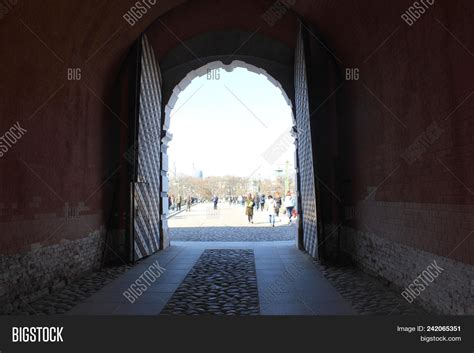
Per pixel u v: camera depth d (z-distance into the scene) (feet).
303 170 34.83
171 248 39.19
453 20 14.48
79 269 24.82
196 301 19.29
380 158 22.77
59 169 22.27
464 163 14.10
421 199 17.58
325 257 29.71
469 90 13.62
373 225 24.09
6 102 17.07
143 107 32.58
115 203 31.24
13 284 17.58
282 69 37.58
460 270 14.42
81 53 24.61
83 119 25.95
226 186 302.25
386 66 21.45
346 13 25.17
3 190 16.84
